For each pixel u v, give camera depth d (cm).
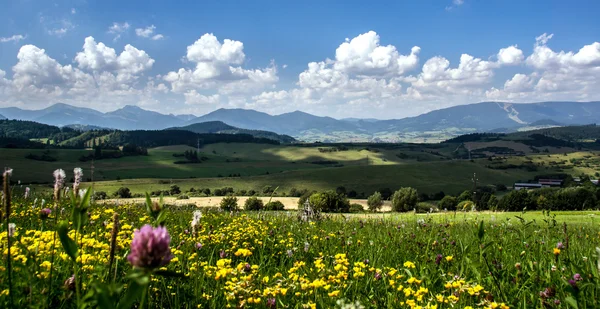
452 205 11256
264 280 505
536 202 7606
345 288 516
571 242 831
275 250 816
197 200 9206
